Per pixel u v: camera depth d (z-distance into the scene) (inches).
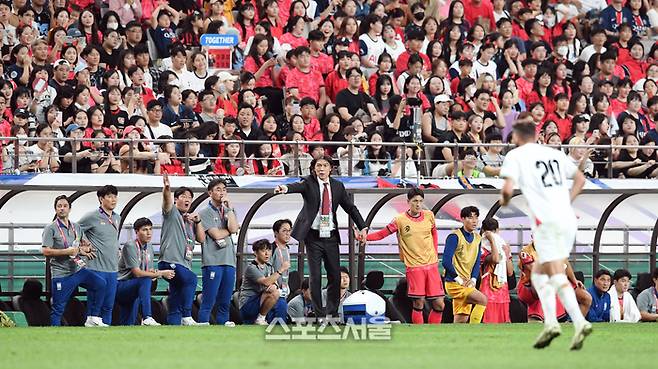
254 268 2738.7
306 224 2356.1
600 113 3826.3
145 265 2632.9
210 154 3198.8
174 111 3351.4
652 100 4010.8
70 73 3403.1
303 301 2770.7
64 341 1904.5
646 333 2177.7
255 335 2055.9
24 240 2864.2
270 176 3051.2
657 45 4409.5
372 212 2955.2
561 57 4249.5
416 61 3762.3
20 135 3031.5
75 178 2871.6
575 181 1711.4
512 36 4200.3
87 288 2586.1
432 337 2011.6
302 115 3474.4
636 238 3297.2
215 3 3823.8
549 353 1656.0
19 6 3595.0
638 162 3528.5
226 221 2679.6
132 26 3612.2
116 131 3184.1
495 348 1752.0
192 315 2876.5
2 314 2524.6
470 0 4249.5
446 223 3159.5
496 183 3154.5
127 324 2704.2
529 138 1710.1
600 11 4503.0
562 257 1675.7
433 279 2770.7
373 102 3575.3
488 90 3693.4
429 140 3440.0
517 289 2960.1
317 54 3745.1
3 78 3238.2
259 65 3698.3
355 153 3284.9
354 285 2989.7
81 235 2566.4
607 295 2923.2
